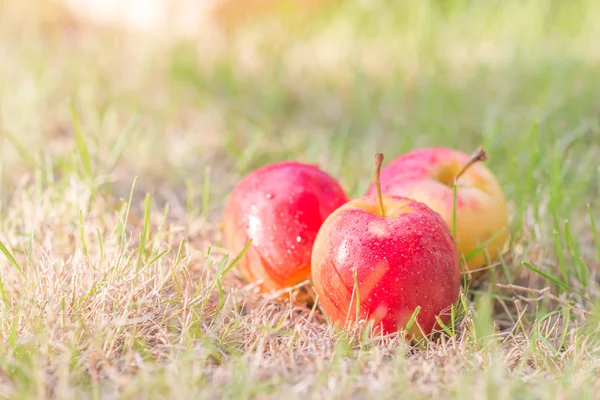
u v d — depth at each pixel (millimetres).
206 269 946
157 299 904
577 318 941
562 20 1774
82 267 923
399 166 963
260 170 954
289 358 880
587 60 1492
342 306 892
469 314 914
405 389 842
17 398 827
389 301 881
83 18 1785
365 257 881
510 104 1312
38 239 982
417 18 1731
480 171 962
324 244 895
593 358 884
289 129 1232
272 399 839
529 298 946
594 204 1088
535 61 1489
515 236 998
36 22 1622
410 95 1387
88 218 1006
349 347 882
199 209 1075
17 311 885
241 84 1388
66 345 868
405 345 885
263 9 1774
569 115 1233
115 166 1140
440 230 892
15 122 1178
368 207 902
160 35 1625
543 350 896
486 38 1688
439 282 886
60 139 1181
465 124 1243
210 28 1720
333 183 947
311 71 1488
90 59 1486
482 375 860
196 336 888
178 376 849
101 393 842
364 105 1265
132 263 925
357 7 1781
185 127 1237
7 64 1395
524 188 1041
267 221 930
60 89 1318
